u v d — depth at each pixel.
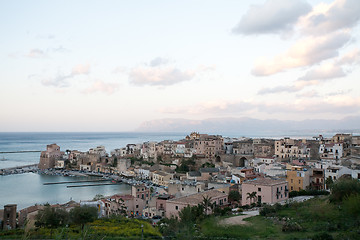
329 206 73.25
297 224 63.62
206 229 68.56
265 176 136.00
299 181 121.06
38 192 186.12
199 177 185.25
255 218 76.38
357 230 54.44
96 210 96.94
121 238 67.38
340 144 188.88
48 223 81.06
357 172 110.75
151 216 113.38
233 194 111.25
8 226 100.56
